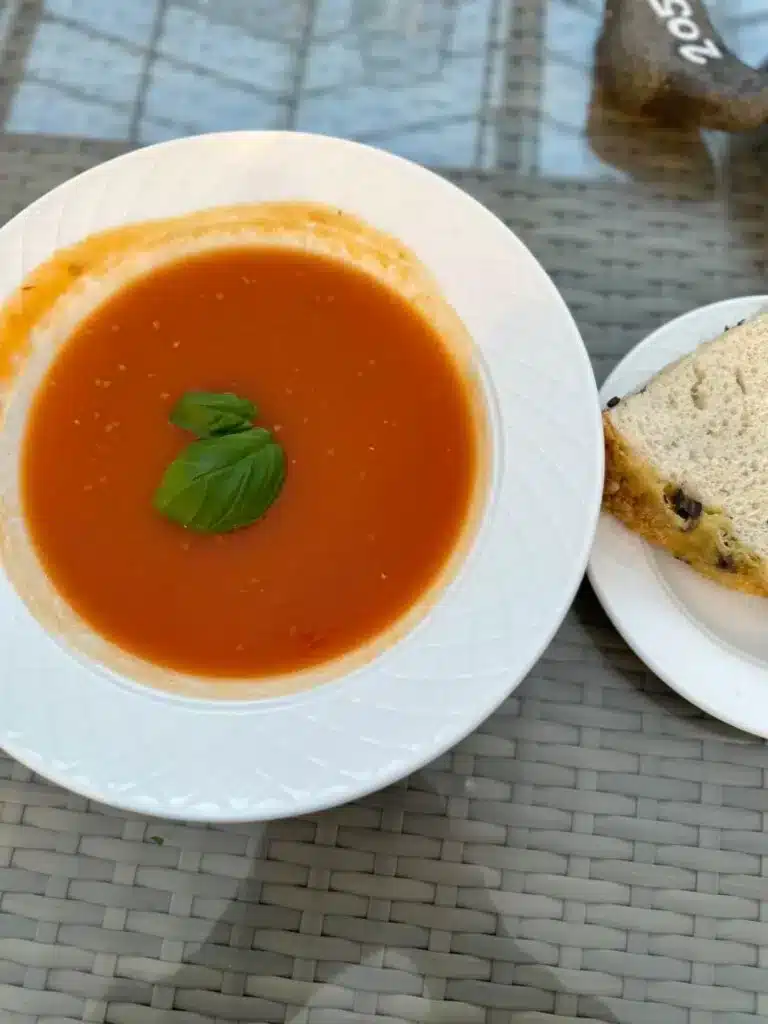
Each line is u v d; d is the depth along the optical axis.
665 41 0.33
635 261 0.33
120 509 0.29
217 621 0.28
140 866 0.27
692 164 0.35
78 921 0.26
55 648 0.26
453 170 0.34
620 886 0.26
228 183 0.30
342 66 0.36
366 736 0.24
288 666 0.27
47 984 0.26
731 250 0.34
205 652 0.27
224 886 0.26
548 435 0.27
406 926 0.26
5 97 0.35
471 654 0.25
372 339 0.30
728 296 0.33
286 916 0.26
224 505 0.26
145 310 0.31
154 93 0.35
